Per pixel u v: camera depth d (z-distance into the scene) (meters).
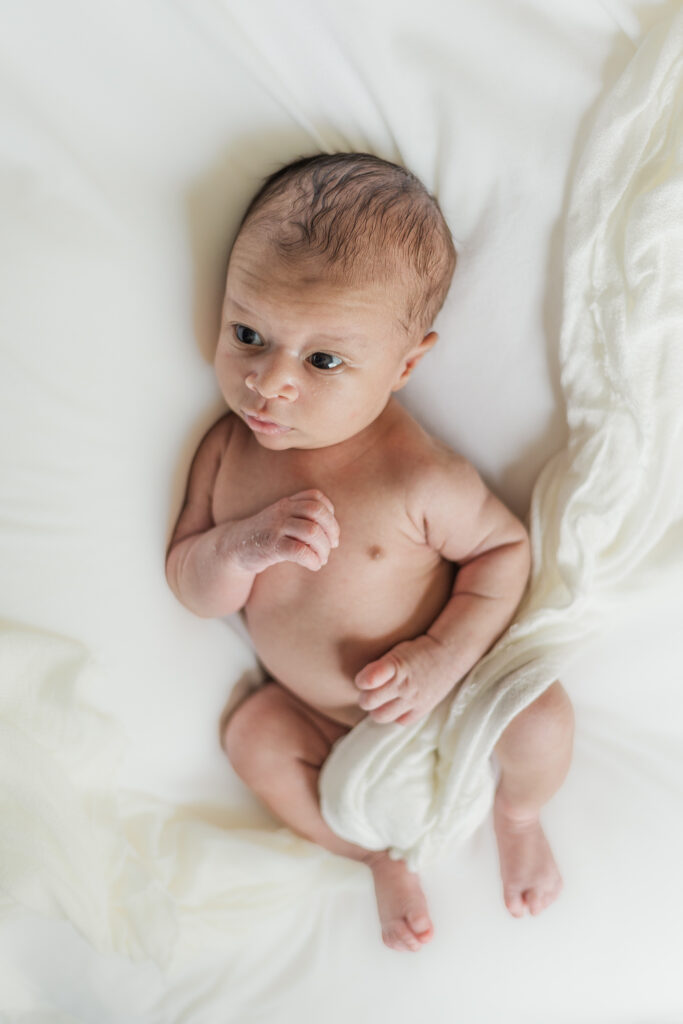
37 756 0.99
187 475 1.13
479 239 1.03
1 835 0.95
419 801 1.13
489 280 1.04
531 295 1.04
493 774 1.18
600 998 1.13
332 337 0.93
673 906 1.16
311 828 1.21
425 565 1.12
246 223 0.94
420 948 1.15
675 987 1.14
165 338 1.03
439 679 1.09
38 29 0.88
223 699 1.23
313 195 0.91
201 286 1.02
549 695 1.11
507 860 1.18
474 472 1.10
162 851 1.15
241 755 1.21
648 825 1.19
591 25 0.92
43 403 0.98
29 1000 1.03
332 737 1.23
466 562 1.13
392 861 1.18
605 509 1.07
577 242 0.98
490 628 1.11
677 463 1.06
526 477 1.15
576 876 1.18
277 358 0.94
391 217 0.92
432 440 1.11
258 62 0.93
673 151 0.94
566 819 1.20
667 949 1.14
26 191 0.93
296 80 0.95
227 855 1.16
